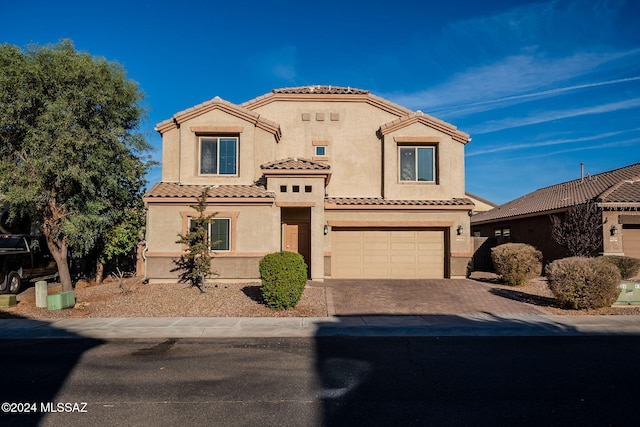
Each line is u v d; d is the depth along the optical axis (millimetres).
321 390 6156
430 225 18391
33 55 13953
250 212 16750
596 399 5773
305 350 8516
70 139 13375
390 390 6145
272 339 9531
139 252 18422
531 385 6348
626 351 8422
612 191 18859
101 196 16000
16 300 13656
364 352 8359
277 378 6719
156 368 7277
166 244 16469
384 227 18578
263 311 12031
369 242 18719
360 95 19594
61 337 9773
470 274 18797
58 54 13898
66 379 6691
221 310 12156
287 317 11453
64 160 13562
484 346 8859
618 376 6781
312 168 16953
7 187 13398
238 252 16516
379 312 12109
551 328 10414
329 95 19578
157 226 16500
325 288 15305
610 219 17672
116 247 17109
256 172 18516
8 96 13406
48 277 18969
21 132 14211
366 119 19688
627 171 22484
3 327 10398
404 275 18656
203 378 6723
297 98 19594
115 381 6582
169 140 18562
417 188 18922
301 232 18828
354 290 15188
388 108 19703
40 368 7301
